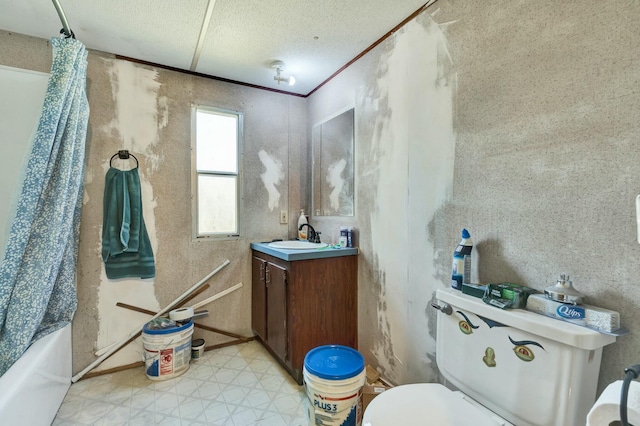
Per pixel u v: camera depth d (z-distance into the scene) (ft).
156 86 7.66
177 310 7.63
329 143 8.46
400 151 6.10
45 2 5.37
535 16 3.95
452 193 5.07
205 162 8.31
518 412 3.38
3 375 4.42
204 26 6.12
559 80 3.73
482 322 3.83
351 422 4.66
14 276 4.93
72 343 6.80
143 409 5.78
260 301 8.23
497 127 4.41
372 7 5.56
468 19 4.78
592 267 3.45
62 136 5.53
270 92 9.16
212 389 6.45
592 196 3.45
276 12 5.66
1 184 5.88
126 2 5.37
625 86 3.21
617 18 3.25
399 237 6.14
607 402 2.27
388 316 6.42
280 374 7.06
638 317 3.13
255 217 8.95
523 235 4.10
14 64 6.33
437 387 4.03
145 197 7.55
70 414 5.63
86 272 6.97
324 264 6.89
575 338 2.95
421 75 5.62
